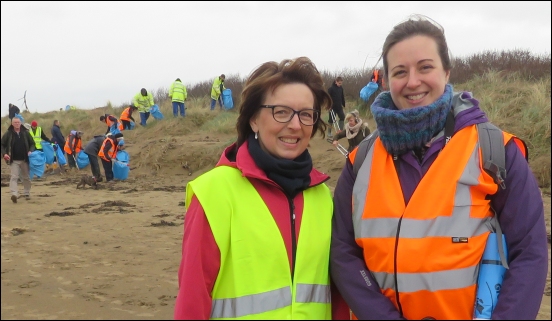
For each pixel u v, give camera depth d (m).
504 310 1.98
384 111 2.19
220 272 2.17
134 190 12.97
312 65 2.38
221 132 18.83
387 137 2.21
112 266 6.16
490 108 12.99
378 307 2.10
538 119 12.12
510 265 2.06
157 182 14.71
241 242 2.16
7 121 28.72
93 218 9.16
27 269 6.10
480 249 2.06
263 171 2.26
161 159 16.66
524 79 14.70
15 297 5.18
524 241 2.06
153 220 8.84
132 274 5.85
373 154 2.29
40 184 14.98
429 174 2.13
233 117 19.83
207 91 26.38
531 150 11.20
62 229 8.25
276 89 2.28
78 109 29.03
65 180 15.93
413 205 2.11
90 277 5.78
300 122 2.28
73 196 12.18
